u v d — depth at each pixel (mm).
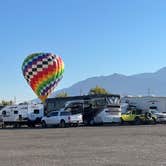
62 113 51125
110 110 51875
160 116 53438
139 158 17422
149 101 60719
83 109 53250
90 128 43719
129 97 61125
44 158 18062
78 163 16297
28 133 37312
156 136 29000
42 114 56438
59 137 30344
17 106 58750
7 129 49188
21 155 19344
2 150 21719
